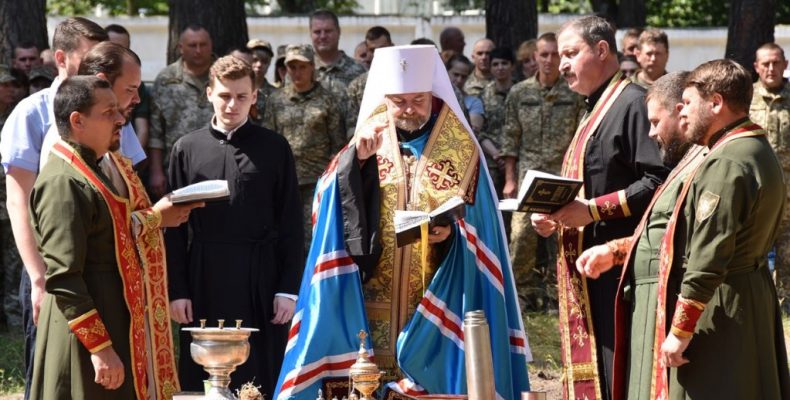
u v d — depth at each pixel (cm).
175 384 659
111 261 628
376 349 695
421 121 711
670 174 636
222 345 533
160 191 1162
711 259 574
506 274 711
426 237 652
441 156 705
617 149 696
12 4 1427
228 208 757
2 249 1218
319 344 682
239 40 1456
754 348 591
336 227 689
